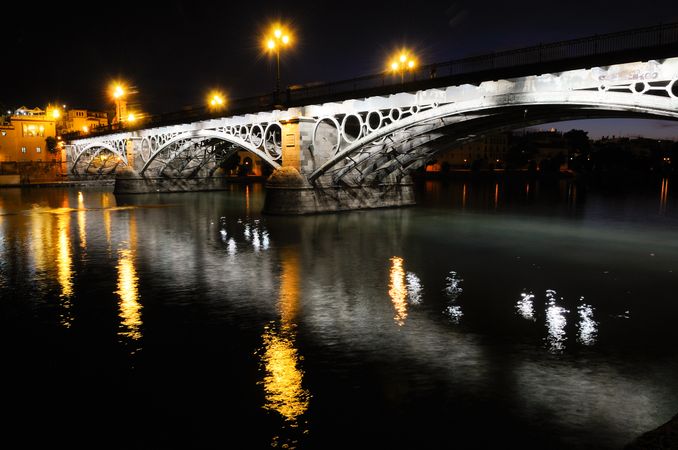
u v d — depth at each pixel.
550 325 12.97
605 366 10.42
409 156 38.34
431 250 23.69
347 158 37.81
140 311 14.27
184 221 34.84
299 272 19.06
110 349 11.45
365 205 42.16
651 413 8.49
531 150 153.38
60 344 11.78
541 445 7.57
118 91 69.81
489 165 150.00
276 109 38.81
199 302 15.13
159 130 58.88
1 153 105.06
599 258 21.81
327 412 8.57
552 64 22.98
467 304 14.84
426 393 9.22
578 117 29.12
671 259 21.61
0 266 20.30
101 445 7.67
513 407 8.71
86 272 19.19
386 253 22.92
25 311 14.33
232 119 45.66
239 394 9.22
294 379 9.83
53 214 39.94
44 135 110.88
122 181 63.69
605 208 46.84
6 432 8.04
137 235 28.50
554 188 83.69
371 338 12.05
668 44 19.31
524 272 19.05
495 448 7.50
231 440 7.76
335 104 34.50
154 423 8.28
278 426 8.14
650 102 20.20
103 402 8.98
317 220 34.94
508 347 11.47
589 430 7.97
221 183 72.50
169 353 11.18
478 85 26.53
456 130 33.94
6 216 38.47
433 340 11.90
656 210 44.81
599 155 153.38
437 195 64.94
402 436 7.84
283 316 13.74
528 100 24.36
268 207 38.91
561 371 10.17
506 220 36.03
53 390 9.46
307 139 37.91
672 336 12.16
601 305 14.73
